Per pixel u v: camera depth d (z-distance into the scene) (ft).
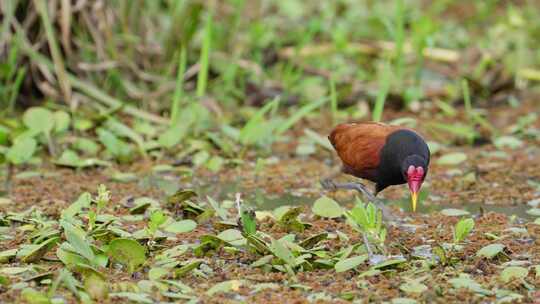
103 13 48.47
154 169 41.04
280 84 52.95
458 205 37.19
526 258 29.89
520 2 72.08
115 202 36.29
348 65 58.08
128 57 49.85
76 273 27.48
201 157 42.39
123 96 49.03
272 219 33.60
